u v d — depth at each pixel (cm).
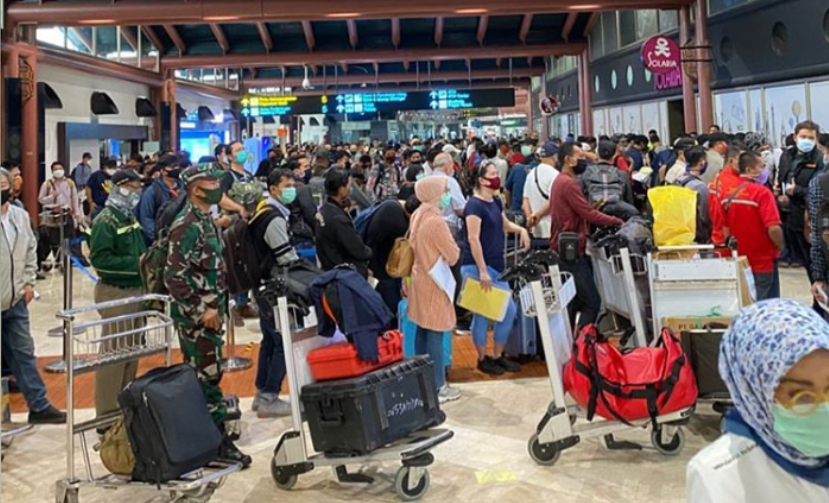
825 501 103
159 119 1769
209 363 339
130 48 1616
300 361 313
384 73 2398
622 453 342
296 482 320
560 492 302
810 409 97
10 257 381
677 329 365
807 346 97
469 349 546
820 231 354
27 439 384
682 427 343
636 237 400
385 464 342
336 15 1177
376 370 310
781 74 968
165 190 604
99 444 316
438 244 400
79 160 1386
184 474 275
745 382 104
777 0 964
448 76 2364
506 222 500
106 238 391
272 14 1161
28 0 1116
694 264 373
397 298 486
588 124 1836
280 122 2708
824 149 600
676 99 1330
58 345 588
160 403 270
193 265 334
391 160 1082
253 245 394
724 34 1101
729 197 438
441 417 327
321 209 423
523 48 1831
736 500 107
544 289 344
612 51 1652
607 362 326
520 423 388
